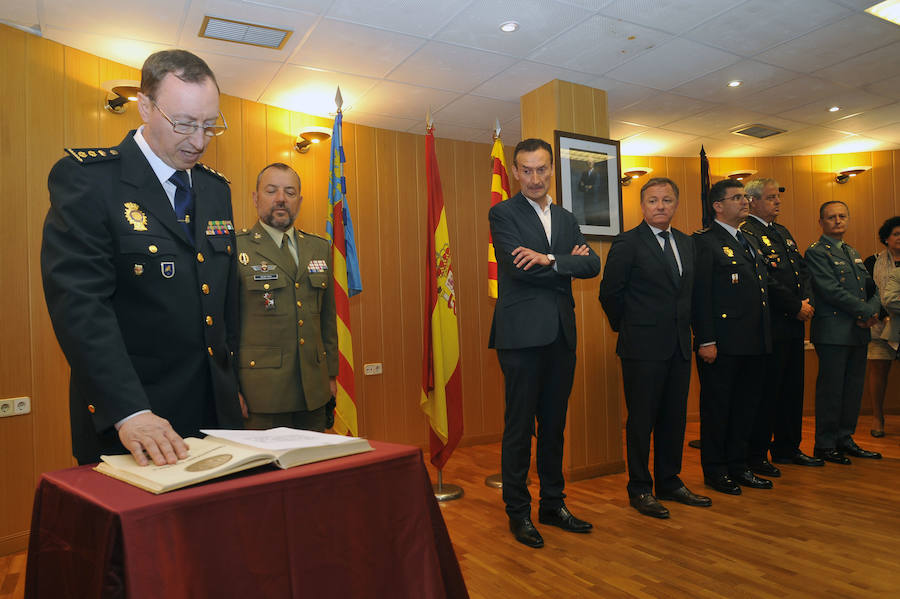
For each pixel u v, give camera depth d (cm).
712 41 357
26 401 290
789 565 230
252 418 245
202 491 75
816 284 399
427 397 351
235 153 410
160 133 113
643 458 304
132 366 101
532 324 253
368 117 461
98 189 108
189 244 118
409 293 490
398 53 354
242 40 330
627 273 298
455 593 100
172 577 70
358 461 89
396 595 90
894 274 463
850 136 570
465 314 515
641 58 376
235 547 76
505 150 549
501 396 528
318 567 83
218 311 120
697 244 336
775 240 385
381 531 90
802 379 393
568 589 216
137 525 69
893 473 363
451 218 515
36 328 297
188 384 115
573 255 253
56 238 103
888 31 351
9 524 282
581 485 362
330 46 342
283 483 81
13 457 285
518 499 266
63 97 317
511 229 259
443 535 101
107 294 105
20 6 282
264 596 77
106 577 67
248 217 412
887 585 212
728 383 332
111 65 340
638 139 560
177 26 310
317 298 271
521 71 386
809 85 435
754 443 367
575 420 379
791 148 607
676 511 298
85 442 110
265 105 427
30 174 300
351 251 371
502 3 304
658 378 296
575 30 335
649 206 300
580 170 397
